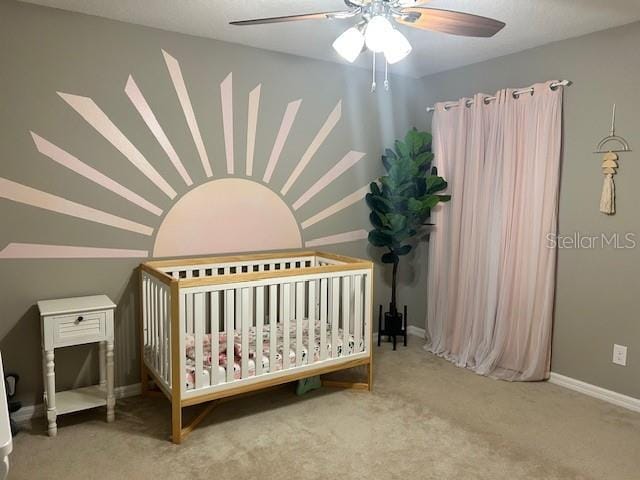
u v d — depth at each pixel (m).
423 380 3.33
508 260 3.35
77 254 2.83
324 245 3.81
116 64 2.85
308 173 3.67
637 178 2.82
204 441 2.48
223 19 2.79
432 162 3.95
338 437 2.53
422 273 4.23
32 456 2.32
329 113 3.73
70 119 2.75
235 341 2.90
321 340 2.94
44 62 2.65
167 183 3.08
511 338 3.39
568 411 2.86
